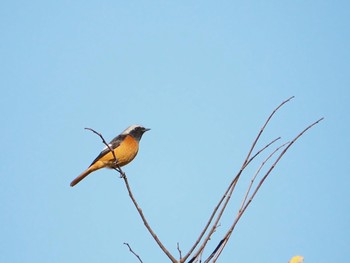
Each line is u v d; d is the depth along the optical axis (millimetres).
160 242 9531
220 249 9133
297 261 7941
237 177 9656
